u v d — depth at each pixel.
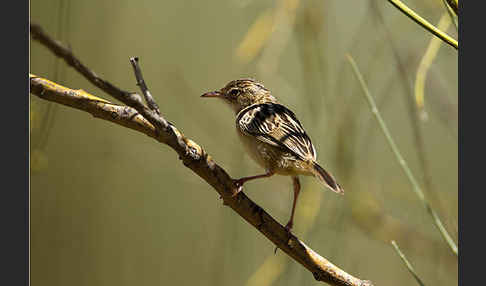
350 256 10.43
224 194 6.39
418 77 7.11
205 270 12.41
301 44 9.55
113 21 12.15
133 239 12.38
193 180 11.77
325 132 9.80
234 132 11.72
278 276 9.88
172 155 11.95
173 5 12.88
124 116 5.62
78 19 11.76
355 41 9.56
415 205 11.33
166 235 12.69
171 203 12.88
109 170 12.27
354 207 10.36
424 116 7.12
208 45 12.74
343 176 9.67
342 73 9.73
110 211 12.24
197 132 11.98
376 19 9.12
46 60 9.34
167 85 12.21
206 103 12.81
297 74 11.14
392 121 11.54
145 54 12.48
